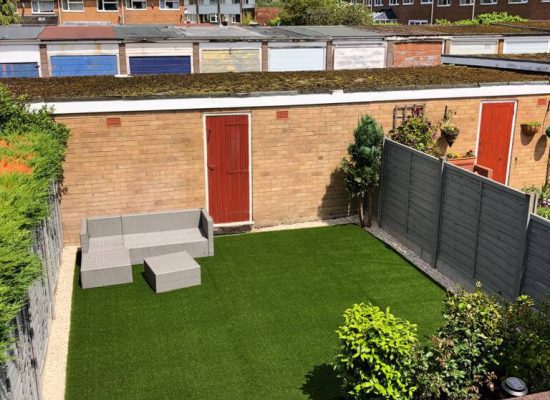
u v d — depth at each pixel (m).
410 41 23.30
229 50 20.66
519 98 13.26
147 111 10.80
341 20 42.22
